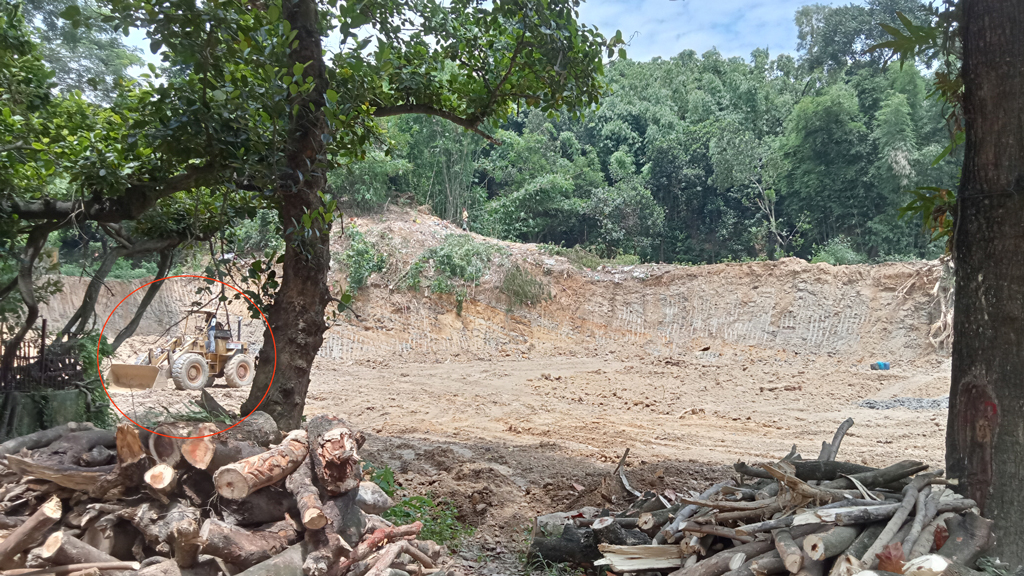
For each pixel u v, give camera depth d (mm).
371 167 29922
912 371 20719
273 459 3908
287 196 6367
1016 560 4496
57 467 3793
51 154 6719
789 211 39406
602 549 5105
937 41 5500
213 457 3982
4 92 6570
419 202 34406
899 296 23859
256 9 6180
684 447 10961
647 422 13250
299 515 4141
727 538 4879
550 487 7934
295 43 5828
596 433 12086
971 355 4969
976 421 4875
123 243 8172
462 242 27656
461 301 25734
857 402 15633
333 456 4090
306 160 6305
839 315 24531
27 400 6547
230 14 5777
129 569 3510
